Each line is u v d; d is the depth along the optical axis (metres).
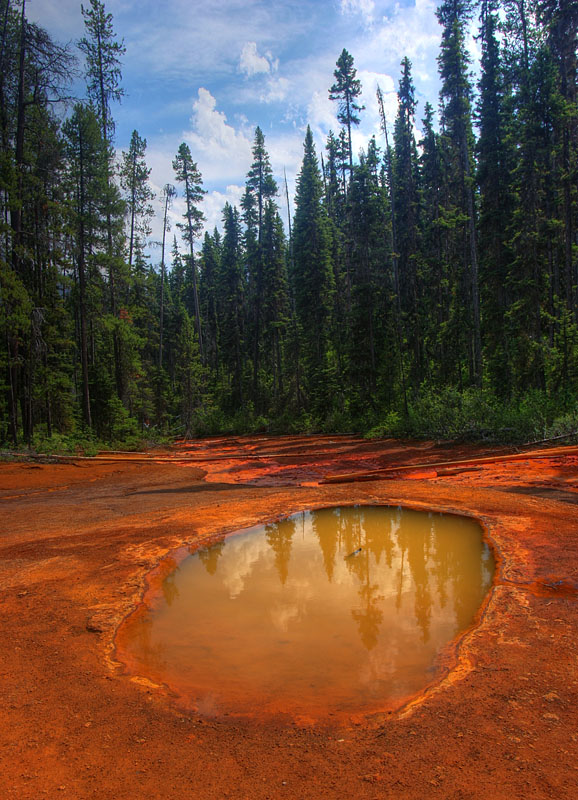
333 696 3.19
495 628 4.02
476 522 7.59
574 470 11.04
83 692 3.34
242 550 6.77
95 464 18.47
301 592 5.19
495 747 2.57
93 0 30.14
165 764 2.59
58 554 6.64
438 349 34.59
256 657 3.77
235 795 2.33
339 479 12.75
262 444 28.05
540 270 24.91
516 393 22.33
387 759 2.53
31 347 21.98
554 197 26.84
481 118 27.59
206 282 70.69
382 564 6.07
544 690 3.08
